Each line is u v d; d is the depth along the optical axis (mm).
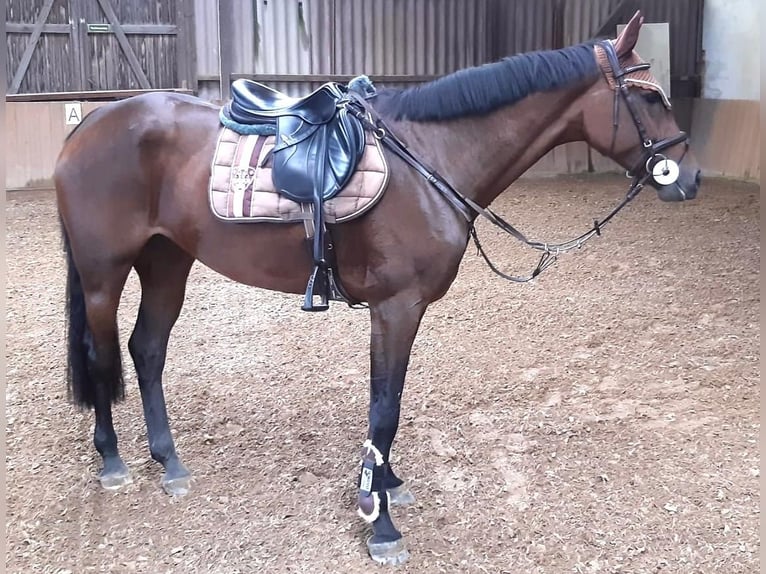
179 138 2369
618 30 10117
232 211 2240
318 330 4402
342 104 2244
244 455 2936
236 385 3619
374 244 2178
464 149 2246
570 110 2230
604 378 3684
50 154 8375
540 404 3400
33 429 3119
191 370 3799
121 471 2697
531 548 2357
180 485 2652
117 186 2387
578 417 3256
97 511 2541
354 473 2807
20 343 4105
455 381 3672
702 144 10078
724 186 8992
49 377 3660
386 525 2318
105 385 2621
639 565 2273
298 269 2307
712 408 3314
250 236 2295
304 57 9438
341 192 2156
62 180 2439
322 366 3871
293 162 2195
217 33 9078
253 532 2438
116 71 8781
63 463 2852
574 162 10422
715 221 7145
